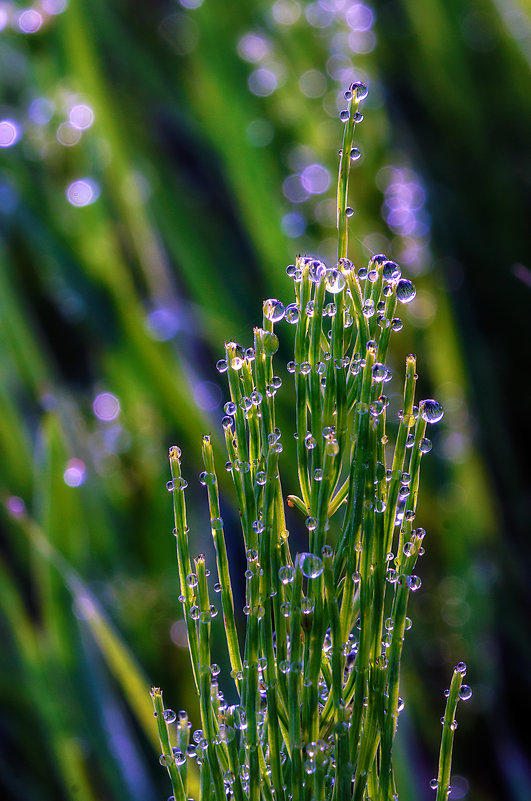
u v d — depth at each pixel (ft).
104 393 2.23
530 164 2.54
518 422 2.23
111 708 1.55
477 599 1.82
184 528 1.13
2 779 1.65
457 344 2.11
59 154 2.52
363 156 2.57
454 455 2.01
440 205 2.43
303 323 1.11
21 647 1.57
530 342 2.29
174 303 2.26
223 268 2.37
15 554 1.94
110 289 2.08
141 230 2.39
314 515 1.11
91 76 2.44
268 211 2.18
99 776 1.54
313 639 1.11
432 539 1.98
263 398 1.11
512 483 2.08
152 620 1.78
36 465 1.88
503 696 1.78
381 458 1.12
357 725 1.12
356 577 1.13
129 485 2.03
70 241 2.19
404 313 2.25
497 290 2.35
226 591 1.12
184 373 2.15
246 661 1.12
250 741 1.12
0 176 2.30
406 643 1.80
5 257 2.39
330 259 2.27
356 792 1.12
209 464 1.12
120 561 1.88
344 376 1.11
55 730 1.52
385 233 2.47
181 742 1.16
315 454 1.11
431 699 1.75
